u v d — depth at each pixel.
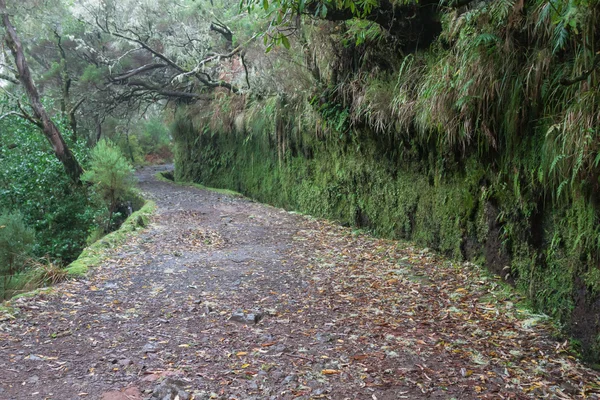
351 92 8.77
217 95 16.84
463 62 5.08
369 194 9.12
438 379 3.43
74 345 3.97
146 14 15.92
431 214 7.31
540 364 3.71
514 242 5.43
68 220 12.44
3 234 7.70
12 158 12.43
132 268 6.55
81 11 16.16
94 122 22.55
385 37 7.28
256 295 5.40
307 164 11.68
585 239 4.18
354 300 5.20
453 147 6.40
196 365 3.60
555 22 3.71
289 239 8.59
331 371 3.52
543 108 4.60
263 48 11.47
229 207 12.67
